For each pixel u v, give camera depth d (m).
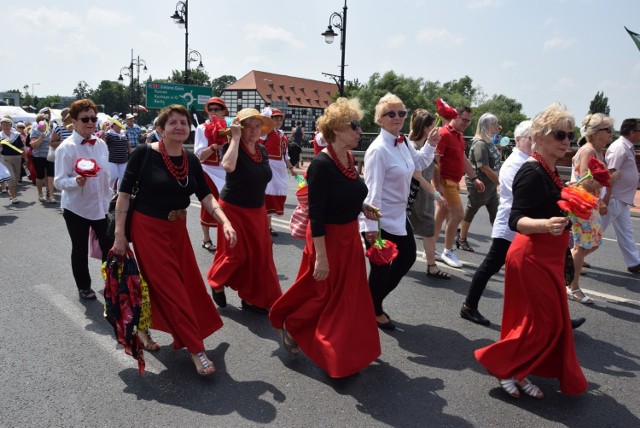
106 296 3.37
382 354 3.93
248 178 4.39
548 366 3.25
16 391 3.24
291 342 3.74
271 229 7.84
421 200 5.75
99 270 5.87
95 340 4.03
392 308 4.92
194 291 3.71
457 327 4.50
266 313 4.70
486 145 6.84
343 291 3.38
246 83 95.81
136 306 3.29
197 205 10.21
